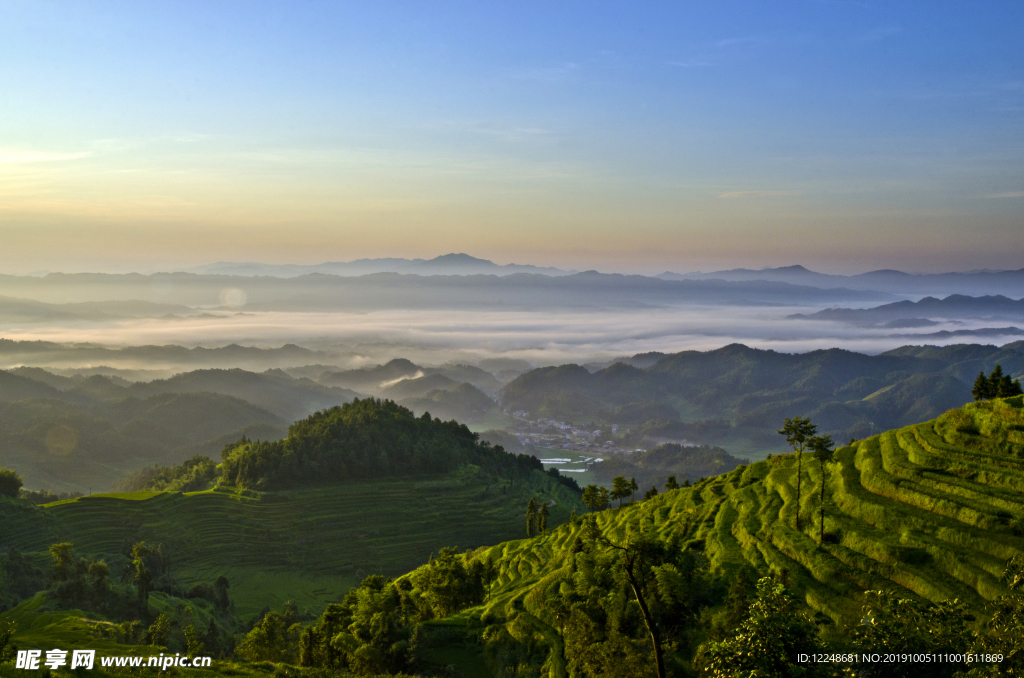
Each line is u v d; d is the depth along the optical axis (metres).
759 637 35.53
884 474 81.12
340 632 82.94
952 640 35.00
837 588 62.50
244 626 156.50
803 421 76.12
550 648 69.94
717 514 94.19
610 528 113.62
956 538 63.38
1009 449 76.88
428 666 74.50
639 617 62.12
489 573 121.19
